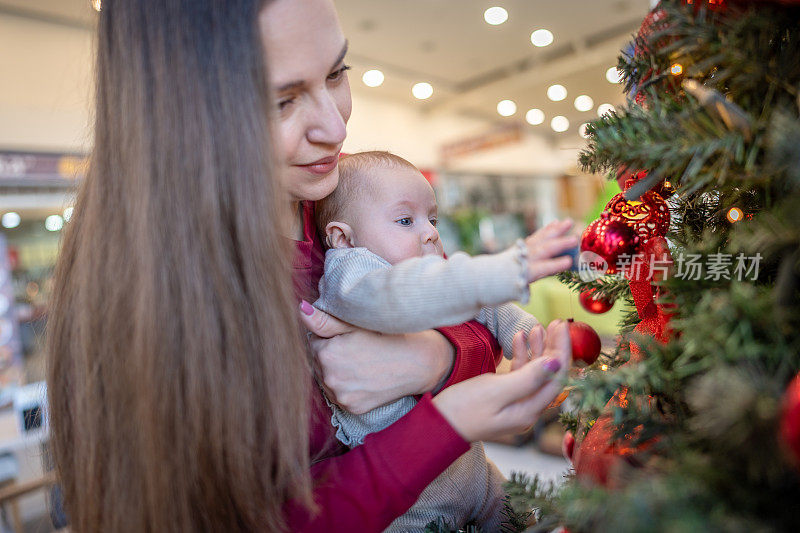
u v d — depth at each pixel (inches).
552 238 19.5
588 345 22.0
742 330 12.6
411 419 22.2
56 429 25.3
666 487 12.0
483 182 372.5
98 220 22.5
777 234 13.0
